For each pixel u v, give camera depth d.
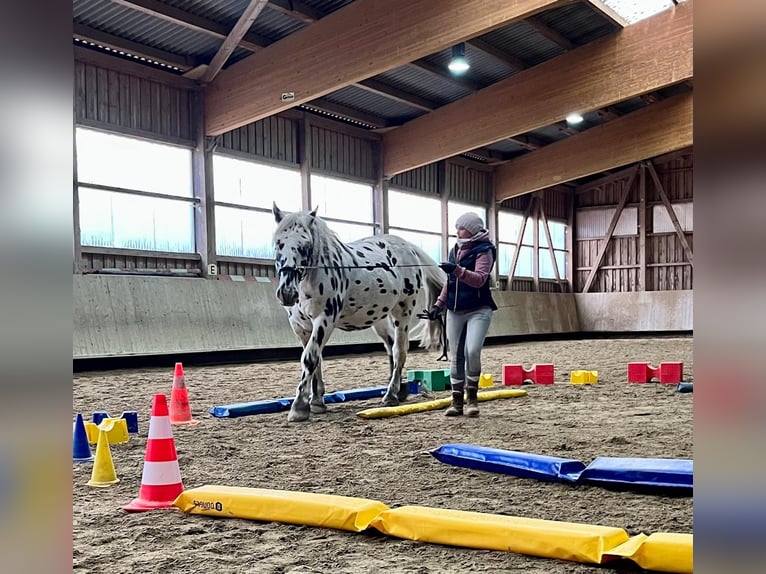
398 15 9.71
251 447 3.75
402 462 3.28
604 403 5.55
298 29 11.05
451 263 4.62
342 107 14.03
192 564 1.88
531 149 18.16
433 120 14.54
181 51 11.07
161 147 11.16
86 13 9.57
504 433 4.08
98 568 1.85
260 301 11.86
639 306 19.94
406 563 1.88
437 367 9.52
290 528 2.25
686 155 19.67
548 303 19.86
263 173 12.79
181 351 10.16
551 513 2.35
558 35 12.54
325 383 7.41
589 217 21.53
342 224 14.49
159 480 2.58
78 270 9.81
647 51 11.61
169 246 11.23
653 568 1.76
